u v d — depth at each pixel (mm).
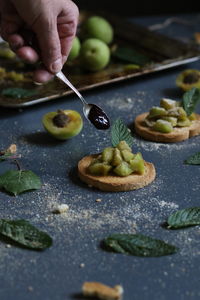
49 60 710
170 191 659
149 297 523
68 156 722
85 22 1020
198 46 987
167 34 1099
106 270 551
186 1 1391
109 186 655
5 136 762
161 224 608
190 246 580
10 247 578
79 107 834
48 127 745
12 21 714
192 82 878
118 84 902
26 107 828
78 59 960
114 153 674
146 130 757
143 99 860
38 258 565
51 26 685
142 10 1411
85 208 631
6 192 656
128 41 1032
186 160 712
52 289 530
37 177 667
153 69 904
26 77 908
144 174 674
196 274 547
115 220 614
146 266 556
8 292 526
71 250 575
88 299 521
